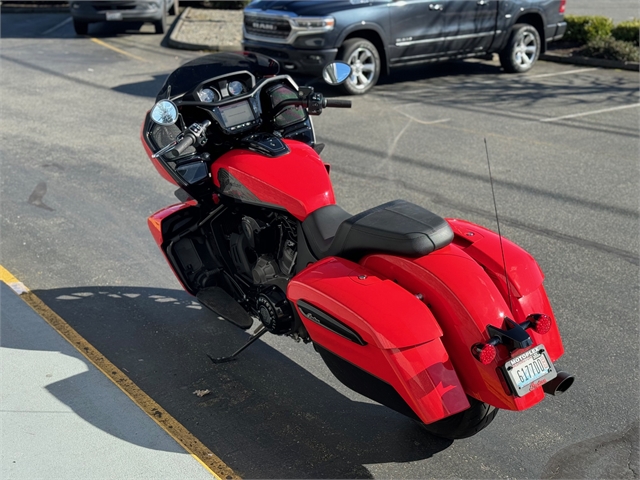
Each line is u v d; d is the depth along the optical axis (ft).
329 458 12.25
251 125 14.32
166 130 14.87
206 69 14.60
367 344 10.55
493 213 22.36
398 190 24.25
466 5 39.99
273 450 12.44
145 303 17.47
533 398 10.46
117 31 56.90
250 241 14.02
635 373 14.51
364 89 37.88
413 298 10.71
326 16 35.70
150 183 25.16
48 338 15.84
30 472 11.74
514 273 11.46
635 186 24.75
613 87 39.96
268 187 13.23
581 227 21.38
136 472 11.78
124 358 15.19
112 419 13.15
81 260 19.60
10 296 17.66
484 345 9.90
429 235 11.02
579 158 27.66
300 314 11.80
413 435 12.87
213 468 11.96
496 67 45.93
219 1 67.62
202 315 16.99
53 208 23.00
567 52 48.78
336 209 12.97
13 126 31.68
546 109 35.04
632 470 11.88
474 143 29.48
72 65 44.16
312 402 13.82
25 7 66.23
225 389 14.19
